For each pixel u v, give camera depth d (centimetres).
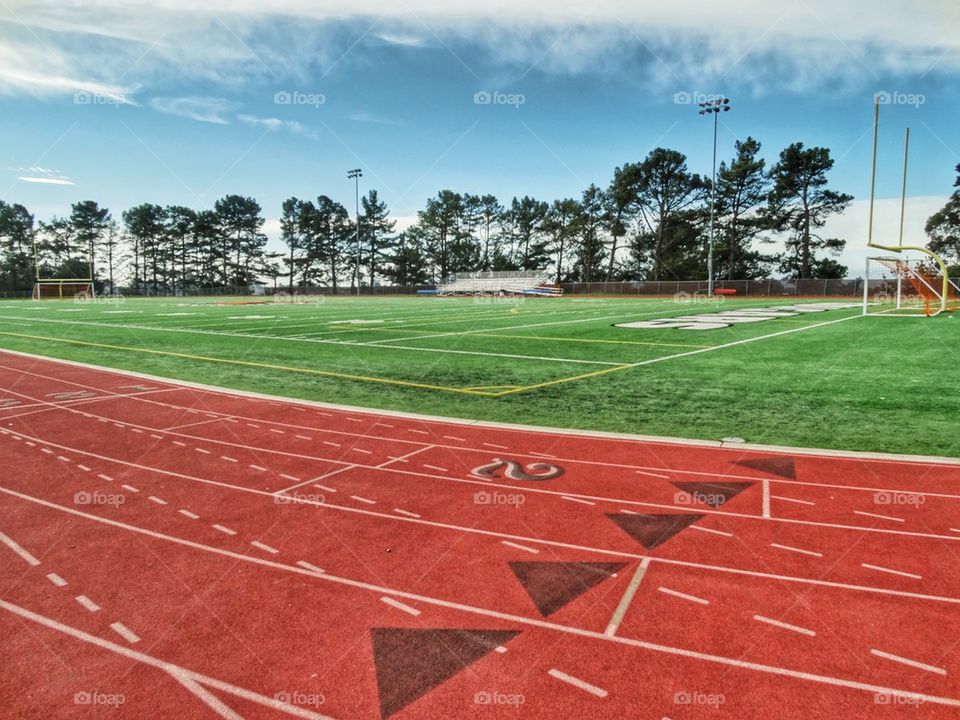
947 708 220
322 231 7525
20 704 226
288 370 1072
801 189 5066
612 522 392
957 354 1195
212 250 7631
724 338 1559
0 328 2019
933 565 329
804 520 392
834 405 741
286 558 345
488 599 299
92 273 7306
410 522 395
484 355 1260
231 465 519
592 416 698
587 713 218
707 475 483
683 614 283
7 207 6988
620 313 2750
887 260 2452
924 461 512
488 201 7475
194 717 219
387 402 790
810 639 262
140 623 280
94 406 765
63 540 370
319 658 253
